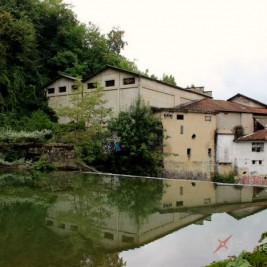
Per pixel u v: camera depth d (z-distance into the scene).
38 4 46.62
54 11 45.84
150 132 27.92
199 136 32.47
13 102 32.62
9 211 9.94
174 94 34.22
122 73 31.42
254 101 45.03
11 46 35.16
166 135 30.17
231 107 37.19
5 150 23.55
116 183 16.89
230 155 34.03
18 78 34.88
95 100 27.25
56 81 36.84
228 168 33.81
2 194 13.02
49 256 6.05
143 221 8.80
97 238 7.21
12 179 17.69
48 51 44.44
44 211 9.99
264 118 38.09
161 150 29.62
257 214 9.68
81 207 10.69
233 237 7.25
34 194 13.12
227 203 11.59
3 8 39.22
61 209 10.32
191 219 9.05
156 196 13.09
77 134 25.61
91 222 8.67
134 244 6.81
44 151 23.81
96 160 25.31
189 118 31.89
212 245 6.75
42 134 25.42
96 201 11.81
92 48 49.72
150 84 31.56
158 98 32.47
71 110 26.80
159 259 5.98
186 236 7.36
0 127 26.58
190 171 31.66
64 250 6.39
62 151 23.70
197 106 34.34
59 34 45.28
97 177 19.33
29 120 30.33
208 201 12.05
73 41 48.03
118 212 10.00
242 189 15.31
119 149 26.66
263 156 33.28
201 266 5.67
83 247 6.59
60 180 17.66
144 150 26.23
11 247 6.52
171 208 10.67
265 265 5.05
